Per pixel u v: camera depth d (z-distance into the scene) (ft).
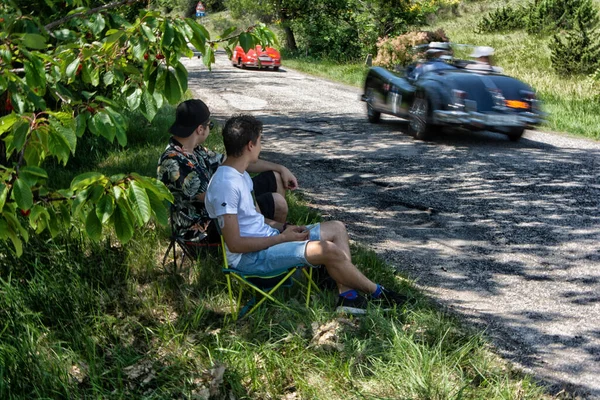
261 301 12.14
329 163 29.17
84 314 12.08
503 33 103.30
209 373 10.32
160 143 29.37
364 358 10.95
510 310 13.88
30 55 8.87
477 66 36.09
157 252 15.44
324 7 95.91
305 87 62.75
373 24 89.30
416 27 91.81
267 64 79.92
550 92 53.57
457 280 15.58
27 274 13.30
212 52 10.90
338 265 12.21
